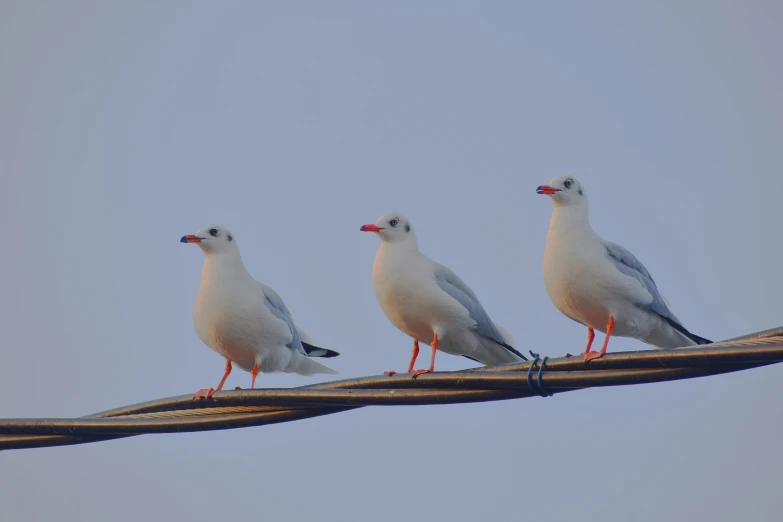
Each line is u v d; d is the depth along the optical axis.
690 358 10.15
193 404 12.75
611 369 10.70
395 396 11.55
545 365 11.15
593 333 14.36
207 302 15.20
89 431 12.40
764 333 10.57
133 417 12.41
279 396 12.02
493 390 11.24
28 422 12.59
